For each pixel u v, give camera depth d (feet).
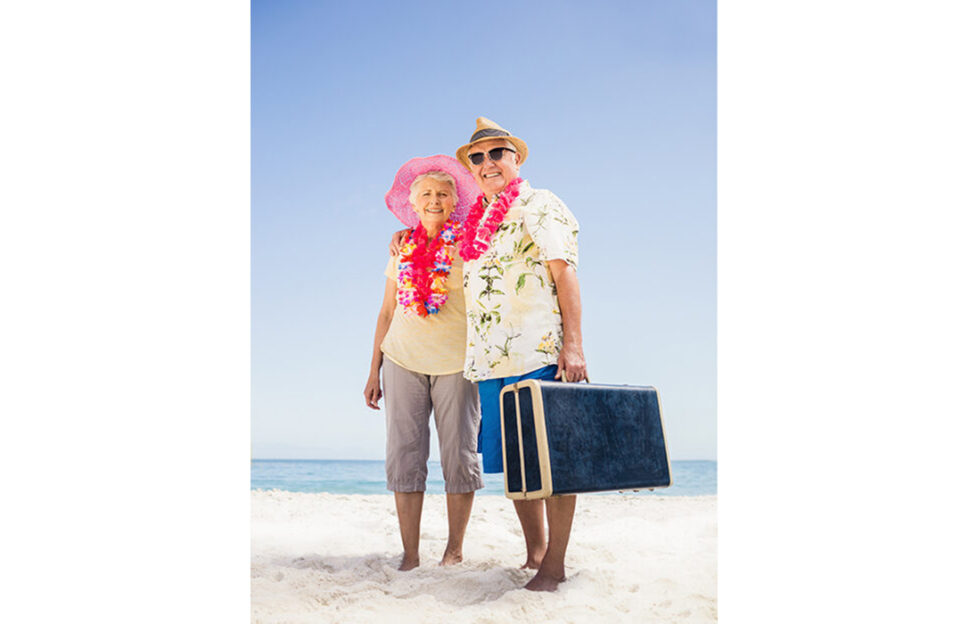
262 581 7.48
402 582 7.17
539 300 7.21
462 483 8.09
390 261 8.69
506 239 7.36
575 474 6.24
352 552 8.97
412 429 8.09
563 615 6.24
